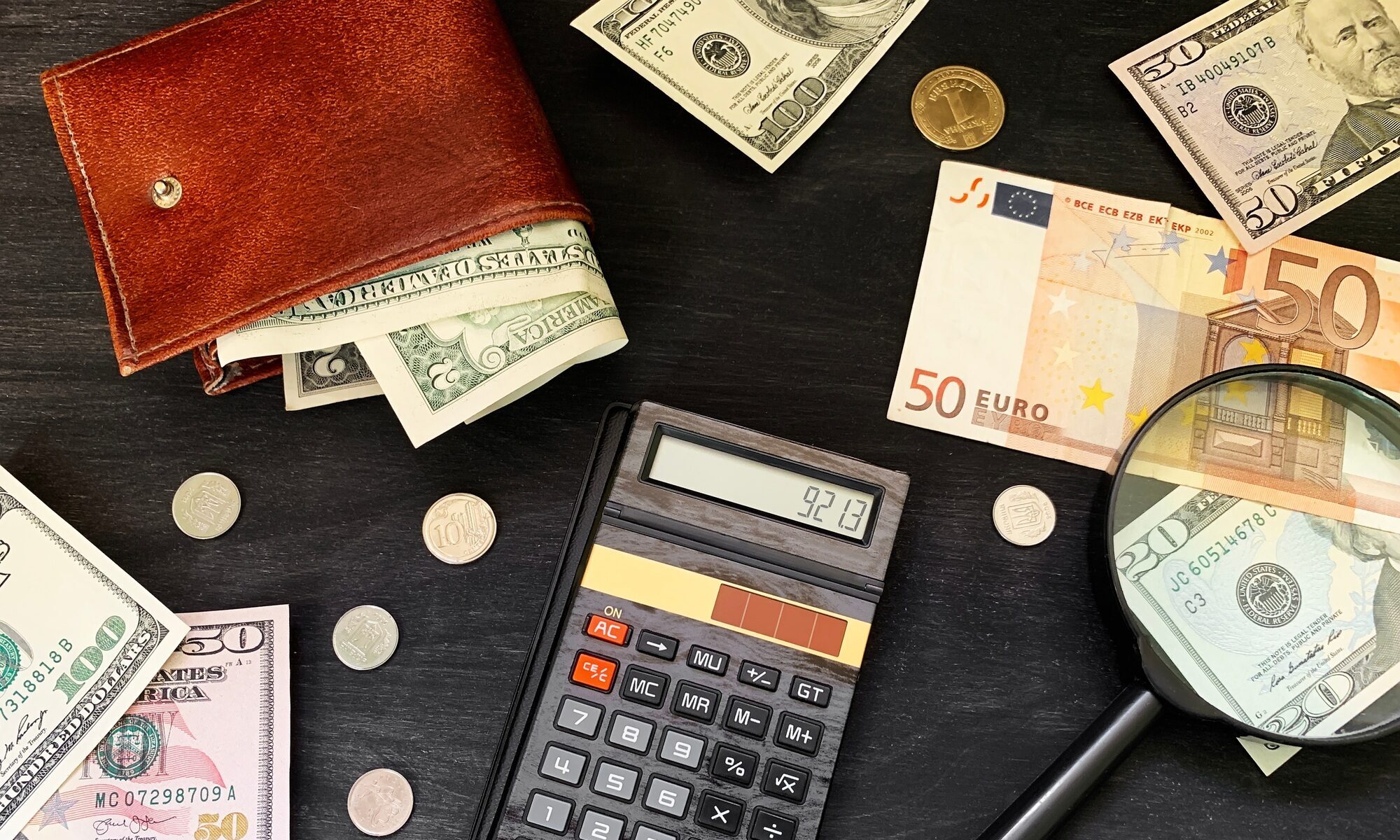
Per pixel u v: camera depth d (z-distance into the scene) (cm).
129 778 62
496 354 62
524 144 61
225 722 62
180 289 59
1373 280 69
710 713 58
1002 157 71
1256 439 65
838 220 70
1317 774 62
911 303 69
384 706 63
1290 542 64
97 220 61
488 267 62
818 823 57
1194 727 63
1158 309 69
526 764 58
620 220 69
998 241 69
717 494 60
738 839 57
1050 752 62
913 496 66
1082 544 65
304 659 63
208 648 63
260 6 63
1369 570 63
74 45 71
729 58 71
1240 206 70
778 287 69
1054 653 64
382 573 64
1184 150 71
